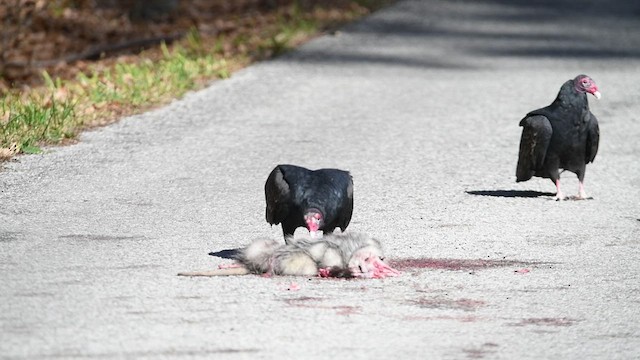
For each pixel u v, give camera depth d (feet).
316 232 72.59
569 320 65.92
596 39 218.18
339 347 60.03
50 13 209.67
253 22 219.00
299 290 70.49
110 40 200.44
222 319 64.28
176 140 123.03
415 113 145.79
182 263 76.59
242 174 108.37
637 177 113.29
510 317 66.23
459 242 85.30
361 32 216.54
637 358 59.52
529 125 101.30
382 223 91.25
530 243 85.56
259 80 164.66
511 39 215.92
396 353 59.31
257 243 74.59
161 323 63.31
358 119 140.56
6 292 68.59
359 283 72.54
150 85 149.59
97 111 133.59
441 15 243.60
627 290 72.74
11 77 166.50
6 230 84.33
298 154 118.93
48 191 97.71
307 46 197.98
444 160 119.14
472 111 148.05
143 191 99.50
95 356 57.77
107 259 77.10
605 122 143.43
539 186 108.68
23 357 57.47
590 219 94.68
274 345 60.03
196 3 240.32
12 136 113.60
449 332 63.10
